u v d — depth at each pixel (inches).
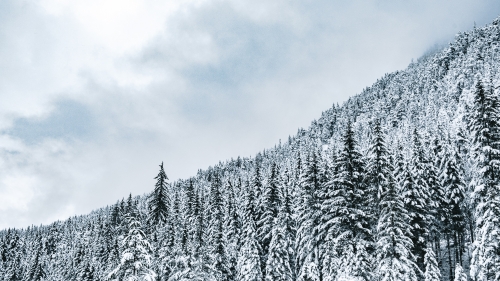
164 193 1862.7
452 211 1701.5
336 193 1326.3
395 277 1127.6
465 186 1708.9
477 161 1181.7
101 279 2240.4
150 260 1172.5
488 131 1145.4
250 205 2046.0
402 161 1651.1
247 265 1701.5
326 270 1348.4
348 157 1362.0
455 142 2214.6
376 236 1320.1
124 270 1137.4
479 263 1107.9
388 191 1240.8
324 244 1392.7
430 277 1318.9
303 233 1594.5
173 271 1540.4
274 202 1899.6
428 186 1638.8
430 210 1574.8
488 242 1074.1
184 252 1562.5
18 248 5477.4
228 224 2228.1
